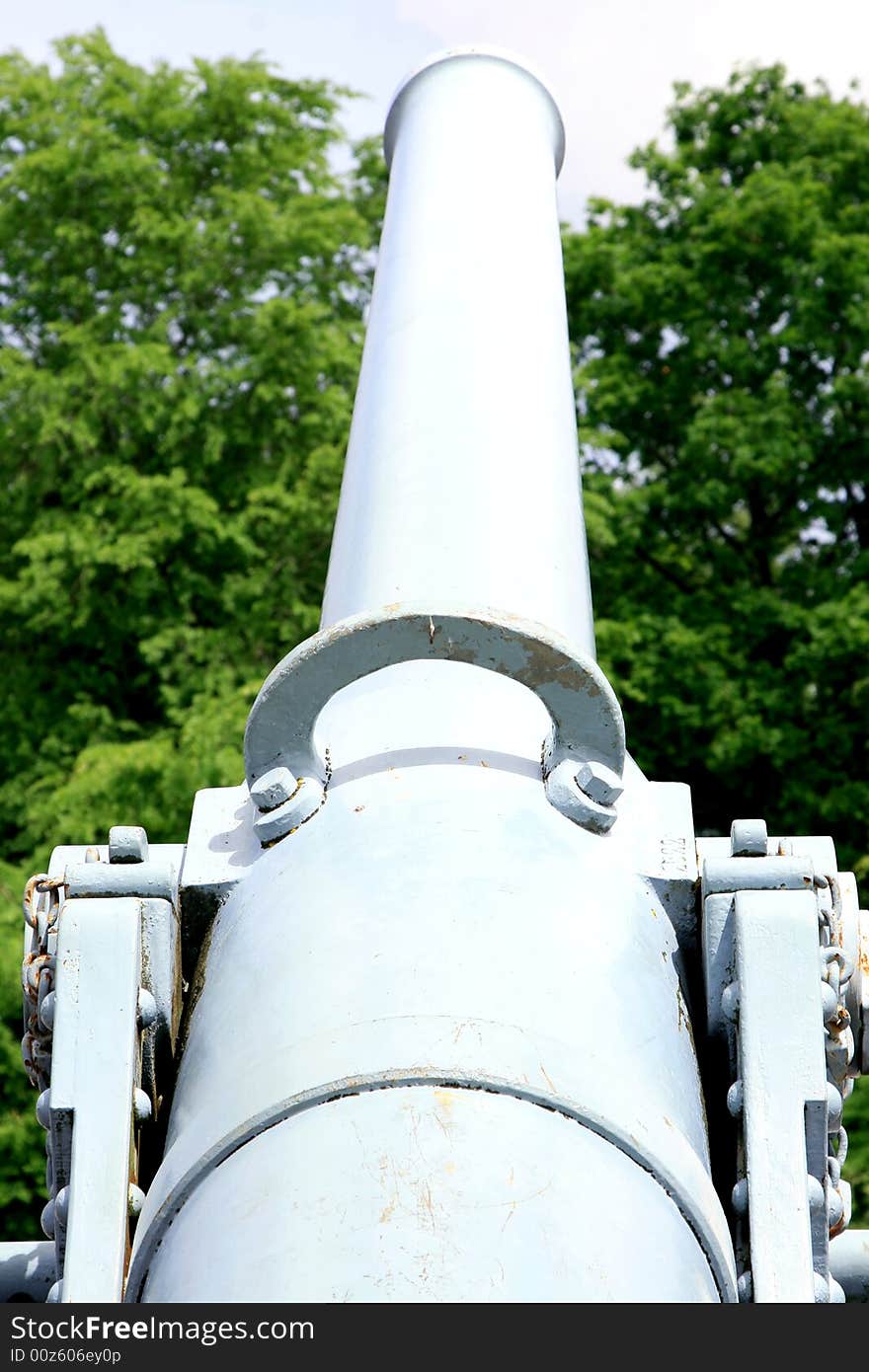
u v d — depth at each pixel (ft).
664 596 42.68
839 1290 6.59
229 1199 5.50
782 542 44.62
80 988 6.57
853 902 7.53
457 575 8.49
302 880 6.57
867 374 40.63
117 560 36.04
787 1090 6.37
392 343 10.83
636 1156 5.68
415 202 12.58
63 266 40.91
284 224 39.73
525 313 11.09
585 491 41.63
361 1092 5.58
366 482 9.48
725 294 43.14
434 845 6.50
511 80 14.76
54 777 35.50
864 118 45.57
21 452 39.29
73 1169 6.21
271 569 38.60
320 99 43.29
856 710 40.14
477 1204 5.24
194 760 32.42
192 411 37.27
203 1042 6.30
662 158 45.65
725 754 37.88
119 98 40.78
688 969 7.04
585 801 6.86
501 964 5.99
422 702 7.45
